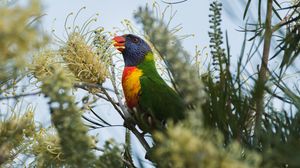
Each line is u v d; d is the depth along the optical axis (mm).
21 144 5211
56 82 3518
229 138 4527
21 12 2885
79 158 3582
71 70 6977
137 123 7004
